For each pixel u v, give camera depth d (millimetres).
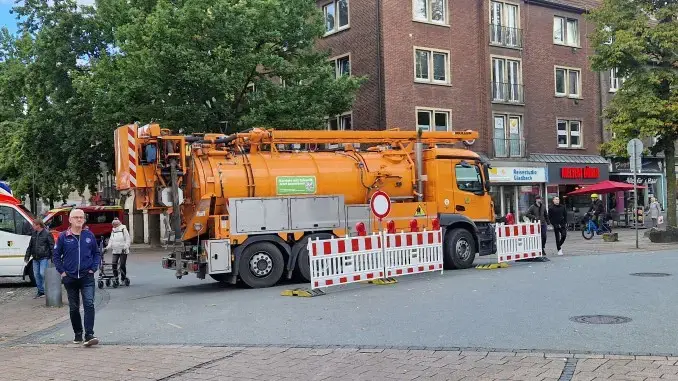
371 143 16281
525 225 17125
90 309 8453
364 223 15180
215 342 8258
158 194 14391
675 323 8289
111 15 31500
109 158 34062
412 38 30844
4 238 16797
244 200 13977
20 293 15609
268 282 14094
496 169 33125
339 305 10898
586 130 38156
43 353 8070
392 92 30016
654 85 24641
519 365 6461
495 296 10992
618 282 12219
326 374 6453
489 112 33344
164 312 11094
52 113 32625
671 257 17156
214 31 24922
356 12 31016
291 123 25844
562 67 37125
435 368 6496
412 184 16250
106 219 33406
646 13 24875
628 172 39906
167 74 25156
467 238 16219
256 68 27812
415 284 13242
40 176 37906
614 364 6336
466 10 32969
